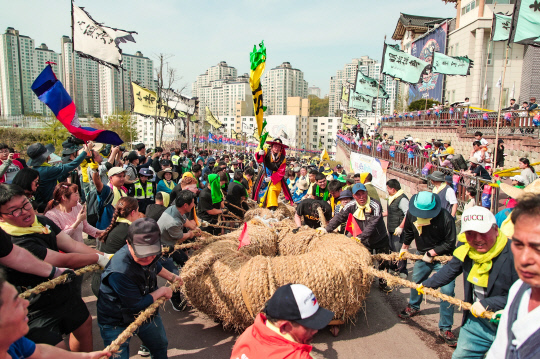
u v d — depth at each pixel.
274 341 2.15
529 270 1.88
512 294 2.14
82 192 7.93
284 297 2.14
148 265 3.42
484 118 17.06
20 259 2.93
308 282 4.30
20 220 3.17
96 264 3.70
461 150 18.56
